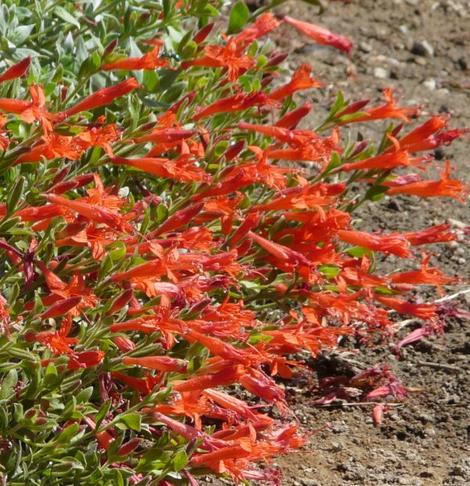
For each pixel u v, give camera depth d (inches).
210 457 173.9
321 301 213.6
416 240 215.6
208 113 208.4
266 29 229.8
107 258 175.6
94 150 189.3
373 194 222.7
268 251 208.4
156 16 233.8
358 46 395.5
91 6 235.9
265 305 219.9
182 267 180.5
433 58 394.9
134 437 189.3
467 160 335.0
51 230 175.6
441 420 228.8
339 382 238.4
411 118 356.2
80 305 173.2
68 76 220.4
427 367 245.6
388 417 229.5
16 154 173.2
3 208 176.7
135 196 222.8
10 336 163.3
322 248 211.5
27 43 226.4
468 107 365.7
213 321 180.4
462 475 210.1
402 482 207.6
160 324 172.6
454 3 430.0
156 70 221.1
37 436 173.9
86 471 170.7
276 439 184.1
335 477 209.3
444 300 263.3
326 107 355.3
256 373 188.4
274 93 216.7
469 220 303.9
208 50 216.4
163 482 178.5
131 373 187.2
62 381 168.7
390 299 219.3
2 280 179.2
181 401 175.3
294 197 205.0
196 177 189.8
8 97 184.4
